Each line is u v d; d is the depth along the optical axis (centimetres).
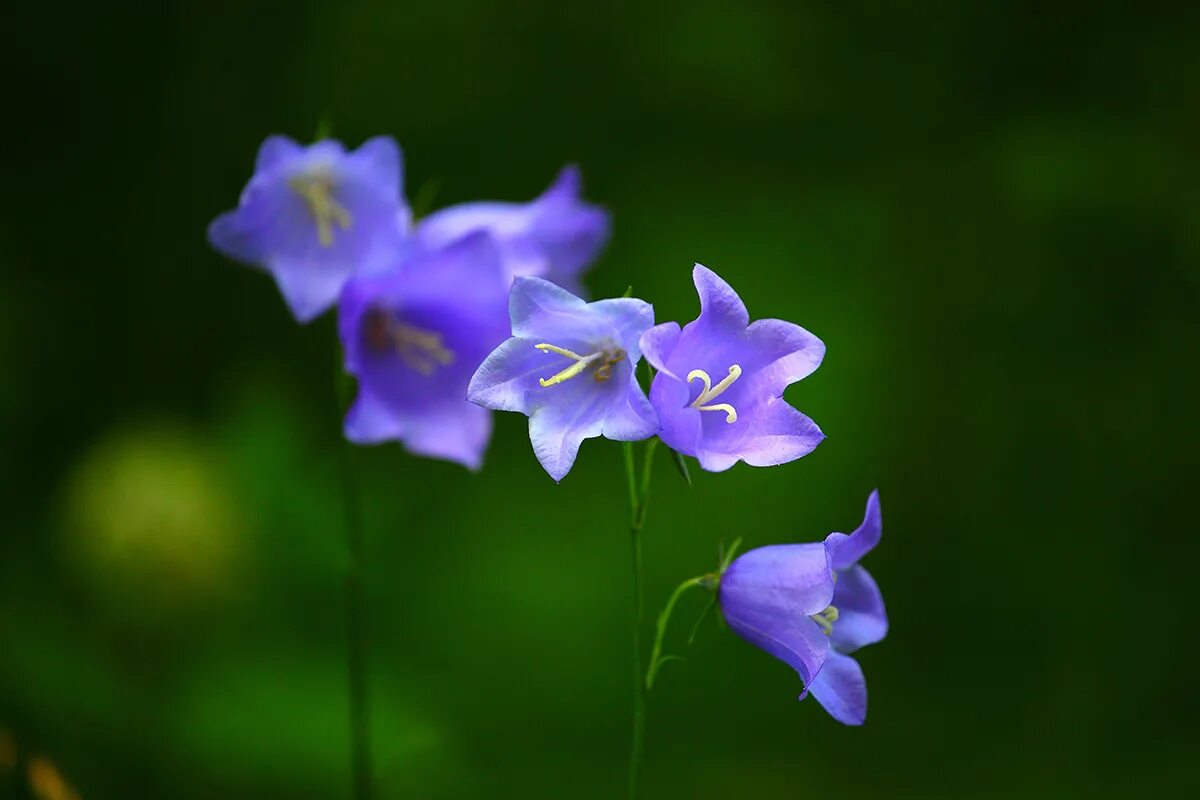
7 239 66
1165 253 69
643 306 36
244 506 50
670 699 61
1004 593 66
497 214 45
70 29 67
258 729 50
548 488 64
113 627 52
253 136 69
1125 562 66
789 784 59
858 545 38
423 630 59
